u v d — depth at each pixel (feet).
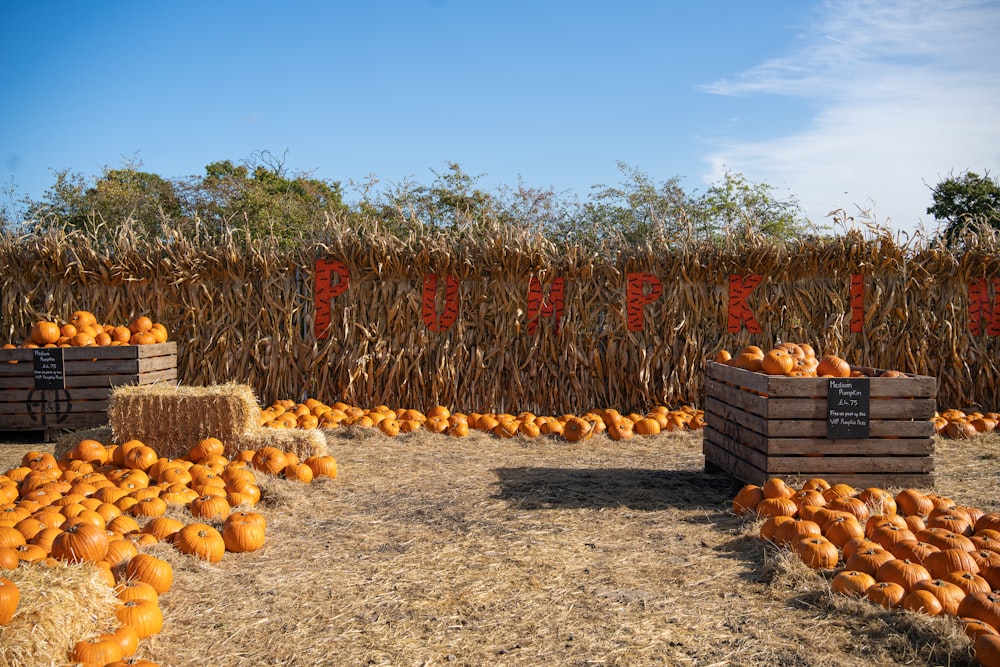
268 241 38.45
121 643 11.81
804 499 18.85
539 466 26.21
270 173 81.97
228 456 25.35
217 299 37.24
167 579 14.55
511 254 36.06
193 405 25.36
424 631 13.05
